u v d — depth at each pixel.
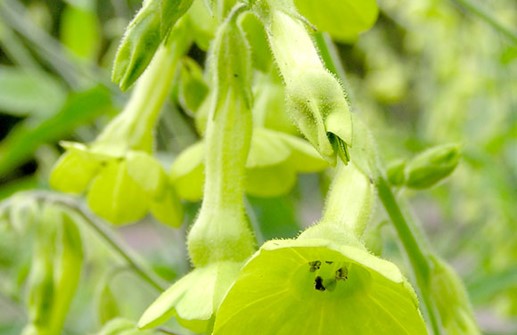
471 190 0.46
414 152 0.42
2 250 0.32
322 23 0.20
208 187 0.18
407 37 0.59
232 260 0.18
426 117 0.53
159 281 0.26
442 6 0.49
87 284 0.37
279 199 0.33
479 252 0.44
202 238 0.18
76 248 0.25
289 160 0.23
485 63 0.48
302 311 0.17
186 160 0.22
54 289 0.25
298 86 0.16
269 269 0.16
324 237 0.16
